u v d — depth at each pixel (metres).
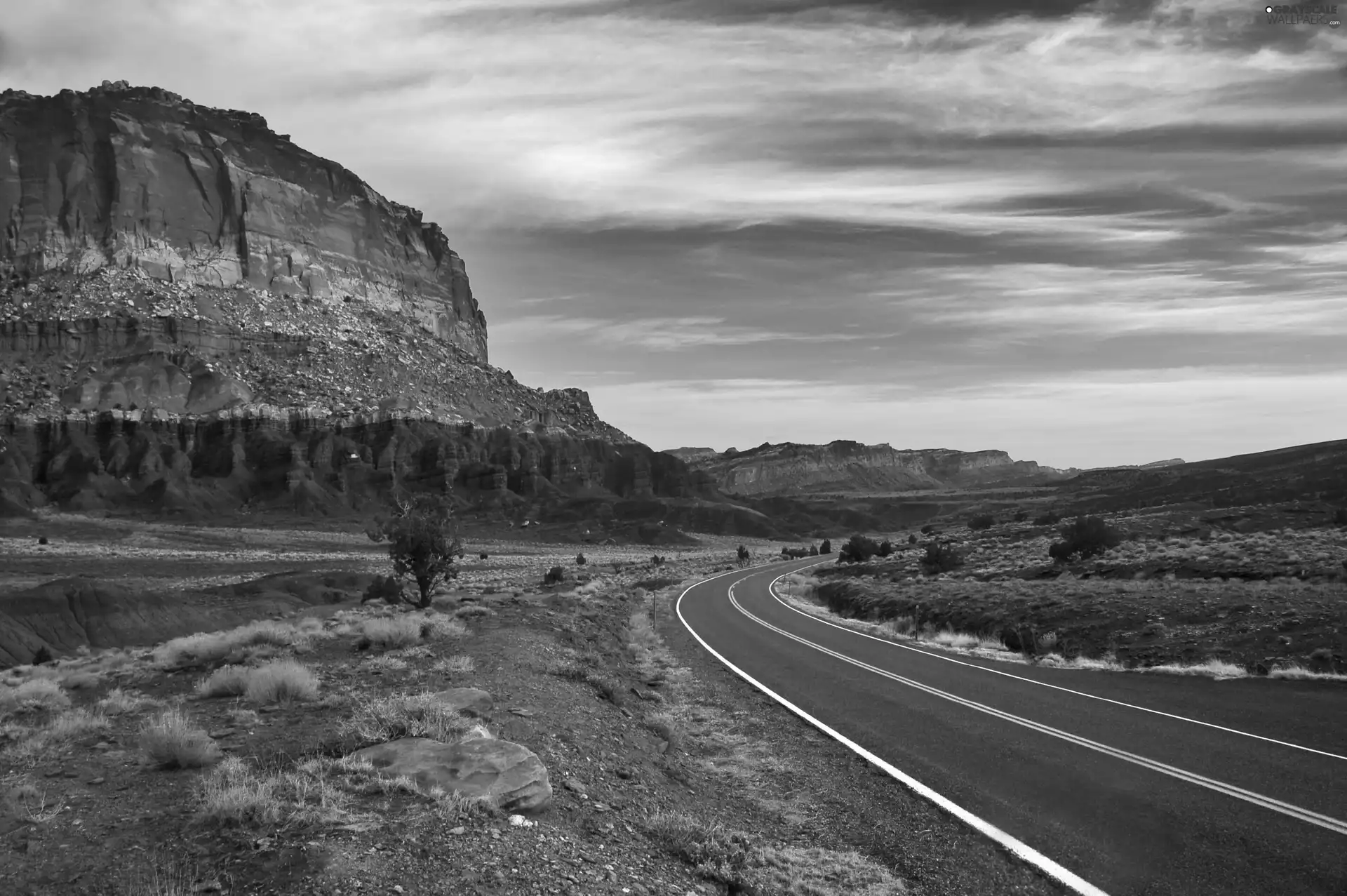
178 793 6.77
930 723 12.14
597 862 5.98
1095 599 24.03
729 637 24.97
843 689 15.38
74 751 8.33
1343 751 9.51
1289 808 7.70
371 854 5.44
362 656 15.16
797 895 6.36
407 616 21.11
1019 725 11.73
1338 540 35.03
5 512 156.75
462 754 7.21
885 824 7.99
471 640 16.77
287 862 5.25
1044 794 8.55
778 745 11.34
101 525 154.62
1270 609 19.30
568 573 69.56
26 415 195.75
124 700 11.01
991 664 17.88
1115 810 7.95
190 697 11.52
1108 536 39.62
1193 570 30.67
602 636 22.02
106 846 5.64
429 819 6.06
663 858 6.51
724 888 6.26
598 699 12.45
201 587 76.38
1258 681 14.15
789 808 8.66
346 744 7.91
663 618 31.89
